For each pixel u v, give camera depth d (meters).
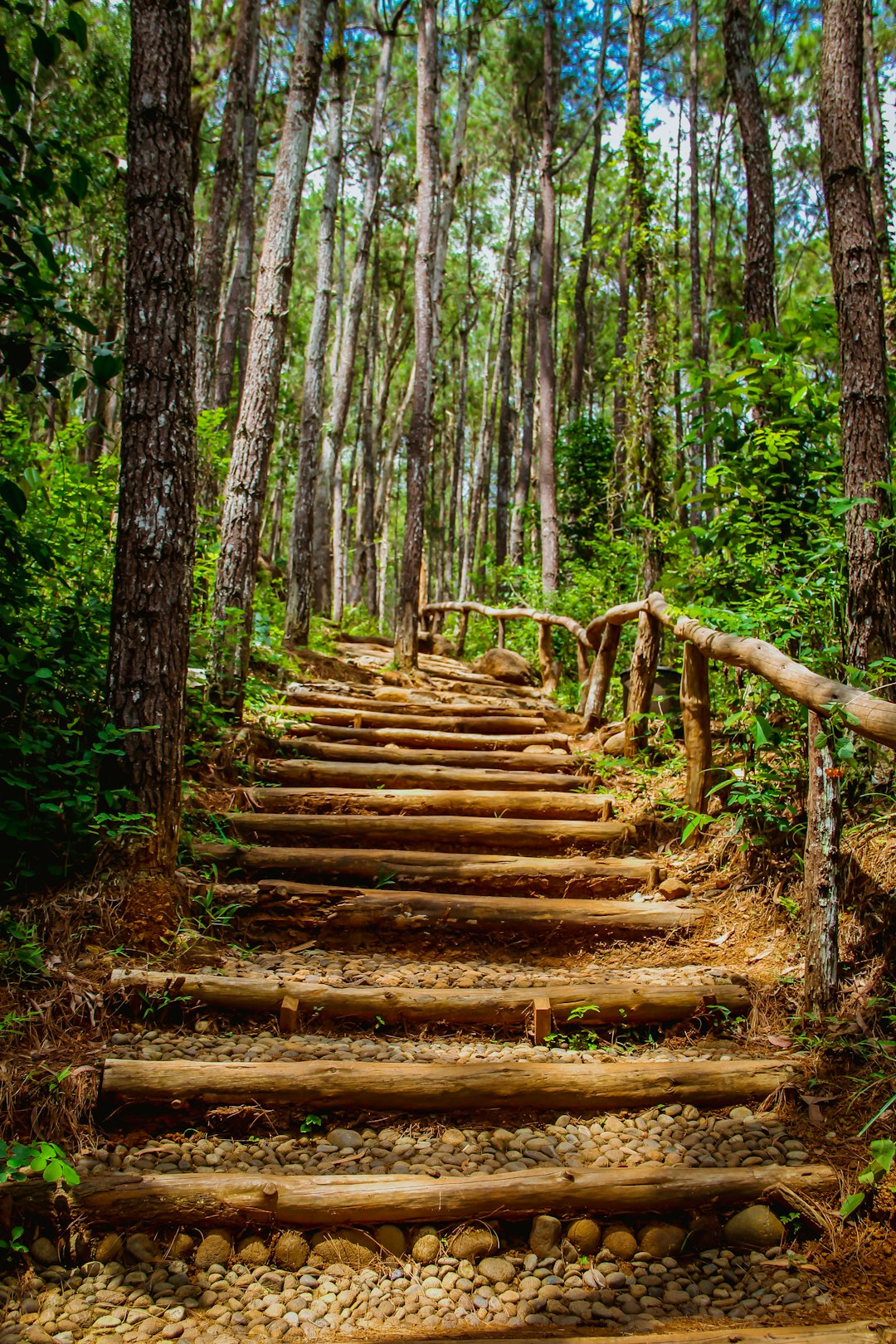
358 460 26.45
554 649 9.94
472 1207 2.31
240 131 9.86
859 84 3.84
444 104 21.27
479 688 8.44
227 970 3.22
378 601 24.69
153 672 3.32
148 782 3.29
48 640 3.55
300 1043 2.92
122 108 11.41
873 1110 2.58
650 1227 2.34
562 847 4.49
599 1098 2.71
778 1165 2.45
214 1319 2.04
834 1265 2.20
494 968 3.54
